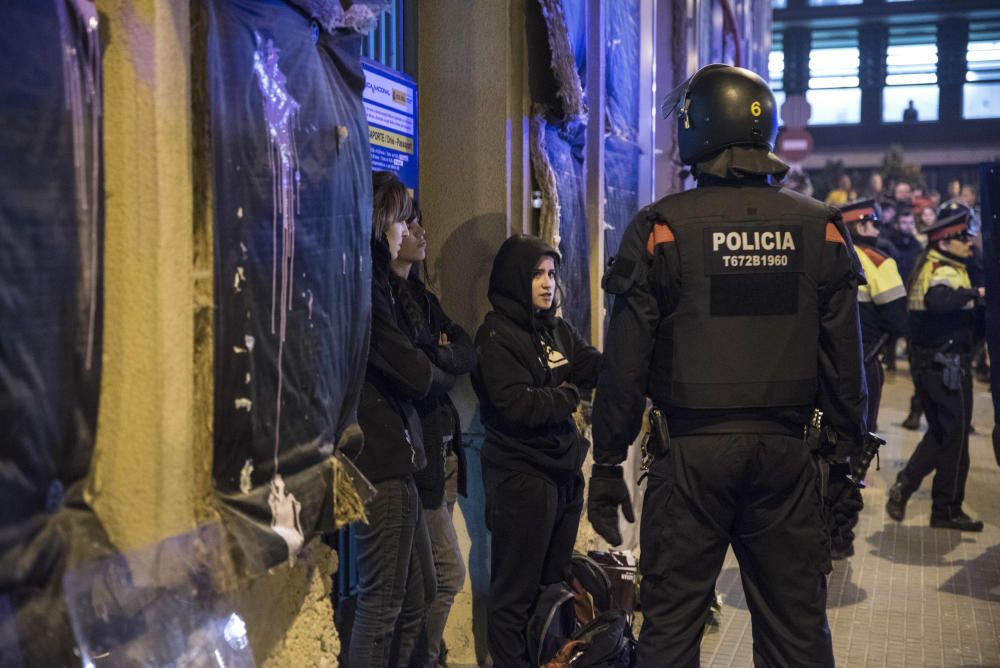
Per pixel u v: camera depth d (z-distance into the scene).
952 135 22.52
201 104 1.44
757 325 2.42
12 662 1.14
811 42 22.94
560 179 3.59
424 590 2.71
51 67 1.17
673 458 2.46
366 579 2.48
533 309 2.96
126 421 1.35
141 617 1.38
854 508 2.59
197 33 1.44
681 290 2.43
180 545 1.42
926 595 4.27
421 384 2.45
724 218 2.43
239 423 1.55
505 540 2.96
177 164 1.38
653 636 2.47
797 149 13.98
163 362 1.37
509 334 2.94
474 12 3.22
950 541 5.12
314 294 1.77
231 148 1.51
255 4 1.59
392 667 2.68
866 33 22.58
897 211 10.77
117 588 1.32
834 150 23.09
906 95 22.66
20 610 1.16
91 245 1.26
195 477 1.46
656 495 2.49
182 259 1.40
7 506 1.12
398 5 3.19
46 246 1.17
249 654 1.68
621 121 4.55
